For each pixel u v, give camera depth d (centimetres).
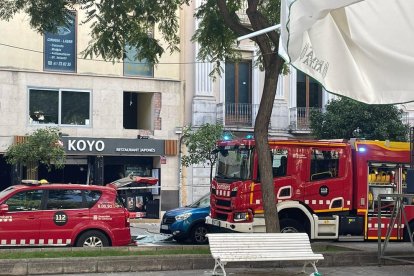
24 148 2288
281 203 1452
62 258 1035
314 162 1502
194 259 1101
